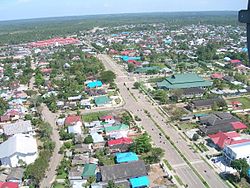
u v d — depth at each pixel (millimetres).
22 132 112062
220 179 80250
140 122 121062
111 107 140500
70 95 152625
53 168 88062
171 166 87250
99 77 182625
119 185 75125
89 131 112688
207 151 95375
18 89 171250
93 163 89250
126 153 91812
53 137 110250
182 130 112188
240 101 141500
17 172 83562
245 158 83812
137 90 164500
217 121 113312
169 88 160125
